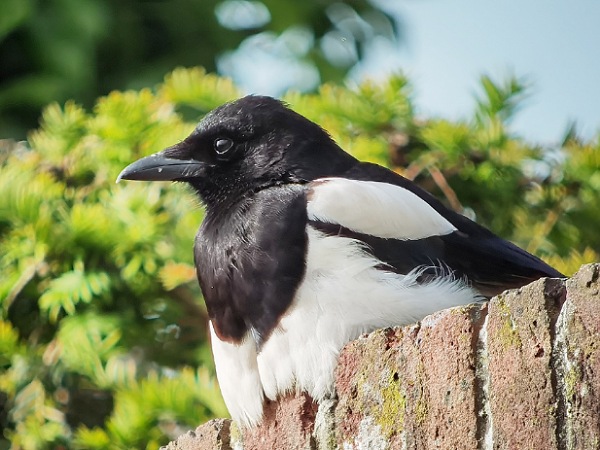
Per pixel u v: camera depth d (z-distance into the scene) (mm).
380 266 7676
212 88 11984
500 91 11266
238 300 7762
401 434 5934
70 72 14328
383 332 6215
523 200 11258
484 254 8469
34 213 11336
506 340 5359
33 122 14477
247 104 9055
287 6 15367
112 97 11734
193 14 15281
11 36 14461
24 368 11586
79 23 14398
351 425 6379
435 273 8023
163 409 10742
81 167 11859
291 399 7281
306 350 7316
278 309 7527
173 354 11656
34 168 11906
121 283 11500
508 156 11172
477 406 5500
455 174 11211
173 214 11539
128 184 11547
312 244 7656
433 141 11062
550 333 5172
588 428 4922
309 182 8328
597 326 4969
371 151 11031
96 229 11211
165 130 11727
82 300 11531
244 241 7879
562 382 5090
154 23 15180
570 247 11258
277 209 7930
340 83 15438
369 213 7902
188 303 11570
